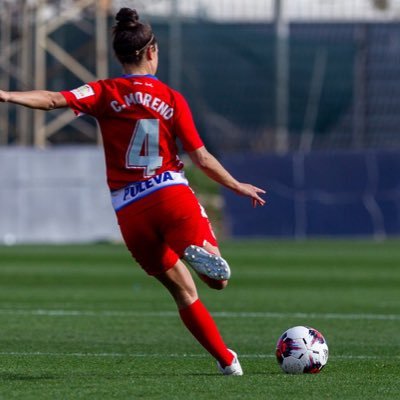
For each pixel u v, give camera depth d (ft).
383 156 343.26
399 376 87.51
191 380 82.74
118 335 120.98
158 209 78.84
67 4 391.24
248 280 203.92
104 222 334.65
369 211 343.87
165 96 79.51
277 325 133.39
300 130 428.56
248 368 92.43
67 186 333.42
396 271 225.35
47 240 333.62
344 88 428.56
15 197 331.98
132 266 238.07
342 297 172.14
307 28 433.07
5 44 387.34
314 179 344.90
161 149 79.41
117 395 75.66
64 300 165.48
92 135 409.69
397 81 425.28
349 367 93.25
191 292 83.15
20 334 121.19
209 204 375.86
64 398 74.54
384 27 428.15
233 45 427.74
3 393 76.69
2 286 190.60
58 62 417.69
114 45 80.53
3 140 402.31
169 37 422.82
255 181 345.92
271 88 425.28
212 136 426.51
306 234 344.49
